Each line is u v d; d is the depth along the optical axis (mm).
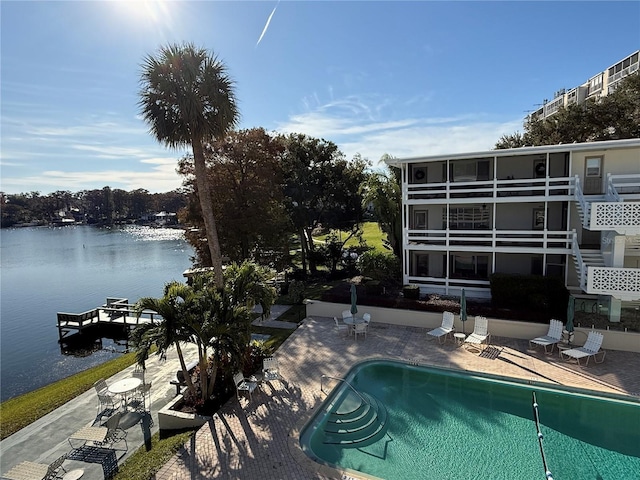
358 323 19938
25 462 10375
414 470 10445
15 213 142750
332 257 35781
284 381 15422
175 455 11047
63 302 37125
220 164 28266
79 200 161250
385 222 30391
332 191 35219
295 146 34719
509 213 23844
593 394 13719
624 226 17469
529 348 17797
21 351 24219
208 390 13852
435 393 14828
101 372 17984
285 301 27766
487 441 11711
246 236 28500
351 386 15164
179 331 12844
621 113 33781
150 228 134625
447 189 23203
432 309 21141
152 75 16172
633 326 17703
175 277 48250
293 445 11359
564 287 19484
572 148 19828
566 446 11383
